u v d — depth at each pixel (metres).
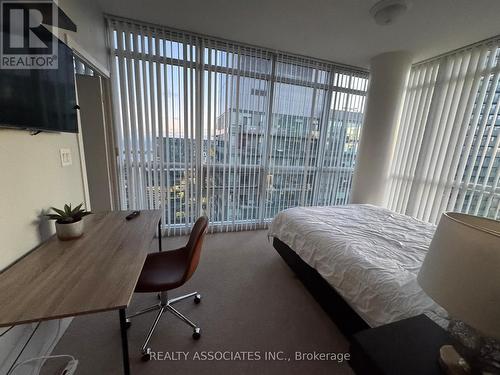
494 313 0.57
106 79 2.44
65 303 0.81
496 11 1.99
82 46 1.82
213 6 2.16
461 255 0.63
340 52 3.01
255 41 2.82
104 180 2.38
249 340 1.54
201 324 1.65
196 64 2.78
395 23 2.27
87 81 2.19
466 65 2.69
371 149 3.17
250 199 3.43
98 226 1.56
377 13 2.07
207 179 3.10
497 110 2.43
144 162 2.81
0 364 0.98
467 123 2.68
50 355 1.34
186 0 2.09
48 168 1.36
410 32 2.43
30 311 0.77
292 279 2.27
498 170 2.44
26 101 1.07
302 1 2.03
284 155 3.46
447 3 1.92
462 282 0.62
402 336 0.90
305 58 3.22
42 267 1.04
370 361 0.80
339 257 1.60
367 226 2.09
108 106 2.50
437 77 2.97
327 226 2.03
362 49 2.89
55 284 0.92
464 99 2.70
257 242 3.09
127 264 1.09
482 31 2.32
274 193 3.55
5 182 1.02
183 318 1.59
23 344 1.14
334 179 3.82
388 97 3.00
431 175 3.07
